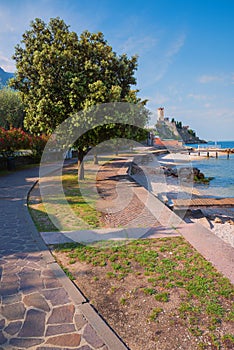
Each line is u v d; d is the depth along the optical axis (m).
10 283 2.99
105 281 3.14
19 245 4.17
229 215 7.63
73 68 9.12
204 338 2.17
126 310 2.56
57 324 2.29
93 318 2.39
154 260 3.71
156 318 2.43
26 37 9.97
